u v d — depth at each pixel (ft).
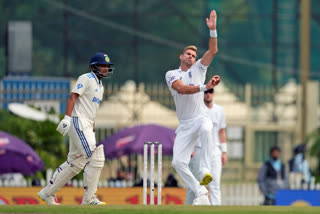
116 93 296.10
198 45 480.23
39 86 247.29
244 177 312.91
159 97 301.43
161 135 190.90
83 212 83.87
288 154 315.17
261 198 235.61
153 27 548.31
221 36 549.95
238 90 314.96
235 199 235.40
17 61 267.80
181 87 114.93
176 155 119.85
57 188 113.80
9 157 179.32
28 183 198.80
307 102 298.97
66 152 212.64
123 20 539.70
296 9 424.05
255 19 555.28
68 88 249.34
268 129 313.32
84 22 511.40
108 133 285.23
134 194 184.34
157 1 552.82
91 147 111.24
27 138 207.21
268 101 316.81
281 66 549.54
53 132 209.97
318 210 85.40
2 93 244.83
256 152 328.90
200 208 88.17
